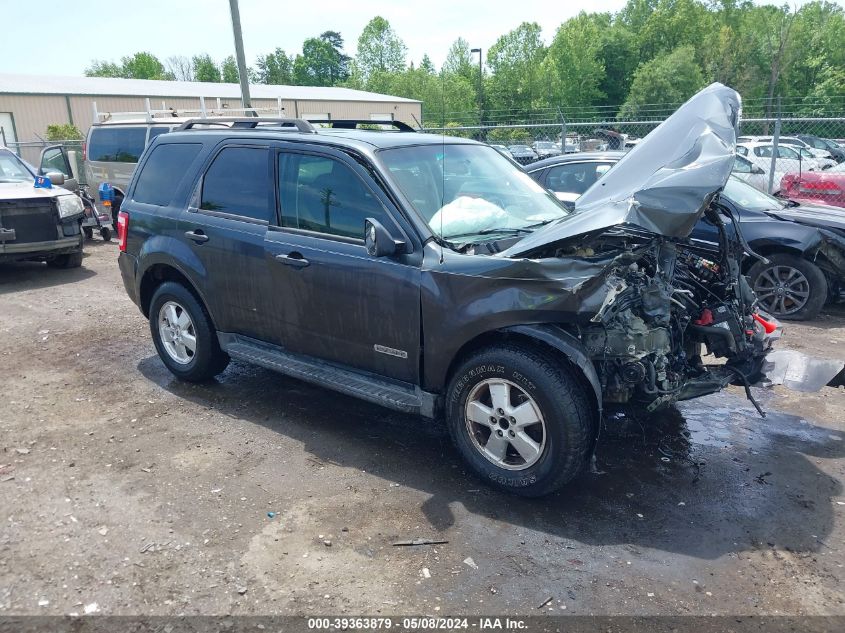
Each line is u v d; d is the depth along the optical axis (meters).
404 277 3.88
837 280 7.55
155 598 3.00
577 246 3.57
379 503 3.76
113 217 13.19
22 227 9.41
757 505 3.77
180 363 5.45
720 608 2.95
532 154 19.14
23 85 31.58
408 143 4.50
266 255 4.53
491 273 3.57
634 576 3.16
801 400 5.24
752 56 64.19
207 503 3.75
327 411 5.00
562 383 3.50
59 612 2.91
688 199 3.38
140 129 12.72
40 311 7.89
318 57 110.00
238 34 14.13
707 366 4.29
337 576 3.15
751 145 19.94
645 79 63.12
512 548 3.36
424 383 4.02
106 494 3.85
